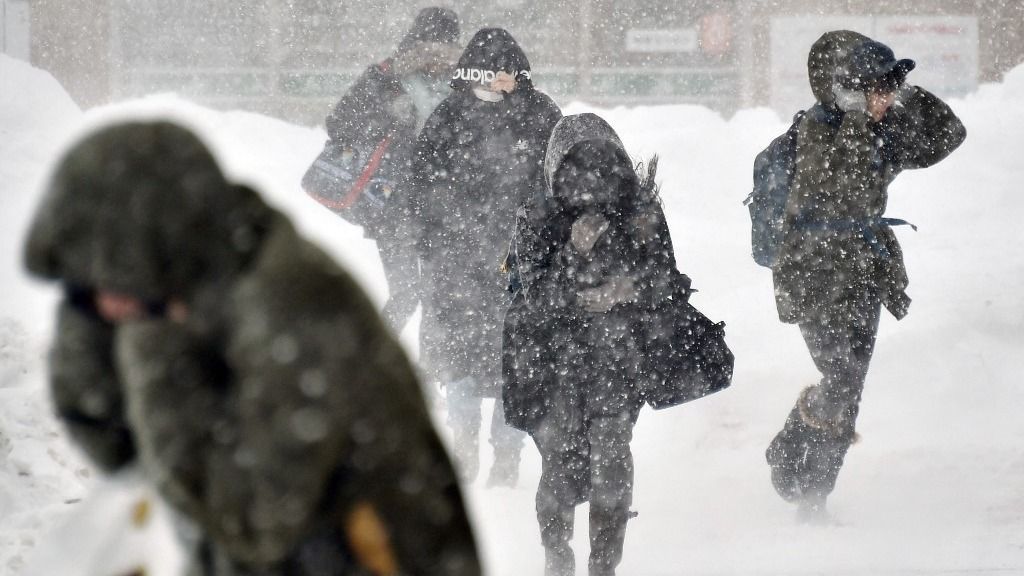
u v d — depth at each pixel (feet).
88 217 21.18
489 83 89.76
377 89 105.60
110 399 22.97
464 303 89.15
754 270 128.06
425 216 90.12
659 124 158.20
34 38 250.98
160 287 21.17
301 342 20.48
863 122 77.20
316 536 20.80
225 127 158.71
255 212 21.71
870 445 91.81
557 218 64.13
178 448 20.71
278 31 255.09
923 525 74.18
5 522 59.93
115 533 22.65
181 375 20.97
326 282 21.03
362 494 20.65
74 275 21.33
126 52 254.06
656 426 99.09
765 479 87.66
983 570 63.87
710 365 64.75
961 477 84.12
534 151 89.92
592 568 63.21
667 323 64.39
